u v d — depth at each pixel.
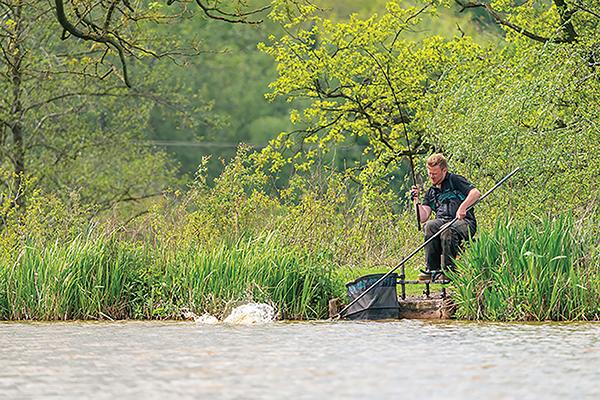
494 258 39.69
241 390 24.03
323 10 65.62
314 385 24.55
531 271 38.91
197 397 23.30
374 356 29.25
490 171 48.28
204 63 149.62
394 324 37.91
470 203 39.56
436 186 40.97
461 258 40.06
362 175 63.34
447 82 64.12
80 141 89.81
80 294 42.53
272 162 72.62
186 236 45.47
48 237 47.12
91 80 86.12
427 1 72.31
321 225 49.09
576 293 38.91
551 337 33.38
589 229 40.50
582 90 50.62
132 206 95.44
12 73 70.69
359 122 74.62
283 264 42.12
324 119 75.69
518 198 47.53
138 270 43.22
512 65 65.06
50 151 89.31
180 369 27.36
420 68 72.50
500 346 31.19
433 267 40.66
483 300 39.38
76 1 54.53
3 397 23.62
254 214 47.47
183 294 42.44
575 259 39.56
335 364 27.81
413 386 24.25
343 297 42.19
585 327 36.25
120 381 25.58
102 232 46.34
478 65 68.62
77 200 48.91
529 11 68.50
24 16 72.06
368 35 72.62
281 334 35.00
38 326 39.28
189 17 58.59
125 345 32.62
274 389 24.09
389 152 69.69
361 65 73.62
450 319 39.66
